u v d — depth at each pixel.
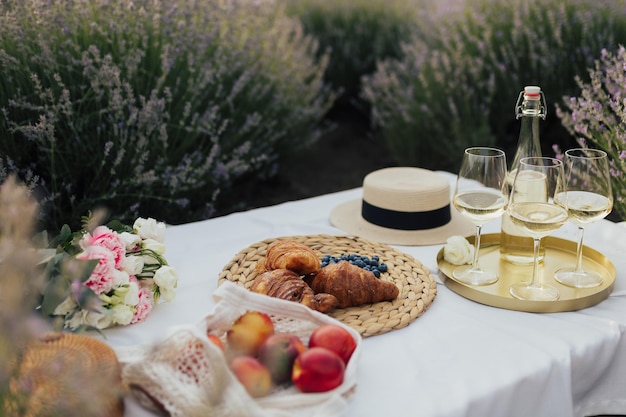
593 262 1.66
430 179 1.95
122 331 1.32
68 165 3.07
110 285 1.28
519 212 1.38
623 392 1.39
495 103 4.80
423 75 4.84
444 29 4.99
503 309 1.42
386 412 1.07
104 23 3.14
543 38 4.49
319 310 1.35
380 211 1.89
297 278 1.37
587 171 1.40
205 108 3.70
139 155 3.16
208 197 3.82
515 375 1.18
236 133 3.84
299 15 6.65
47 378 0.90
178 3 3.41
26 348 0.91
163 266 1.41
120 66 3.12
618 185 2.17
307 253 1.42
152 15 3.28
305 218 2.04
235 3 3.94
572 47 4.40
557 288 1.49
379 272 1.54
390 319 1.33
